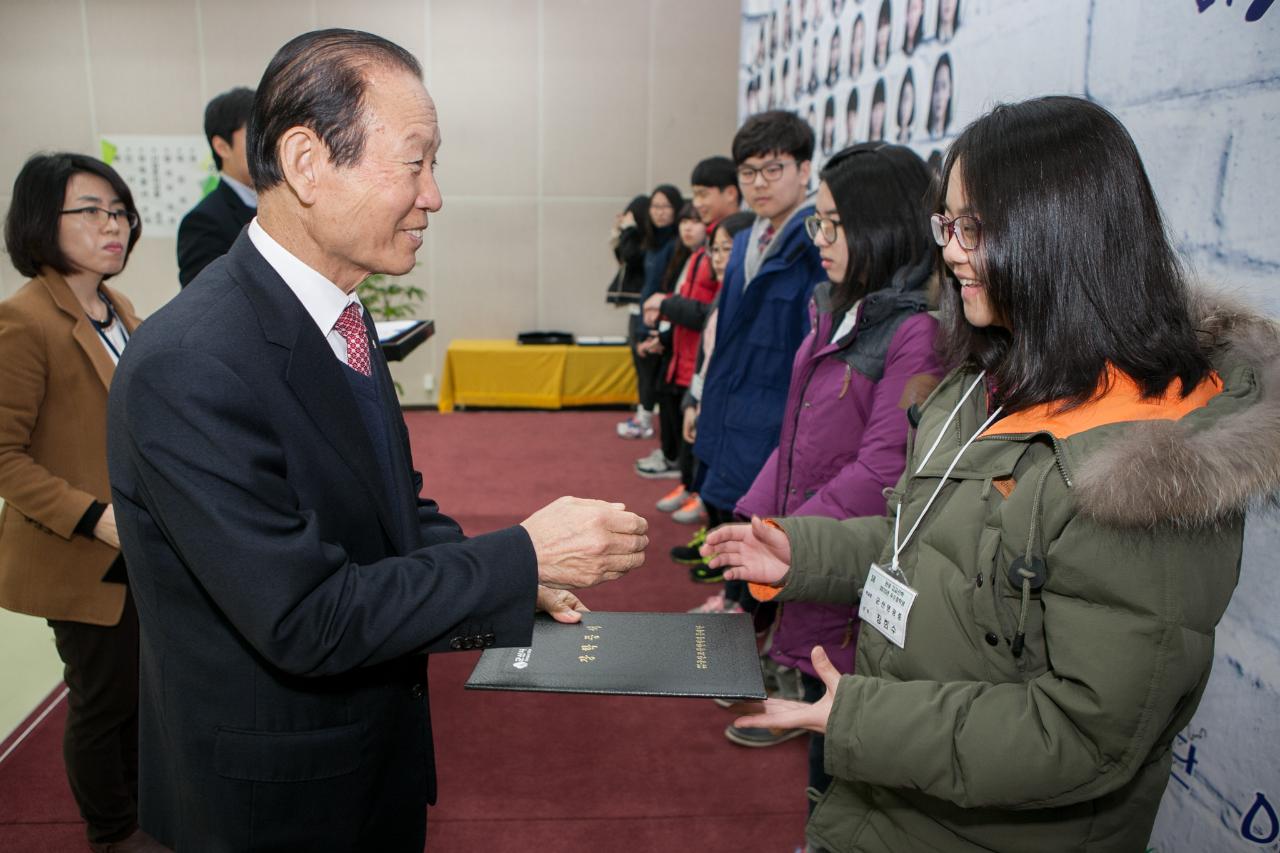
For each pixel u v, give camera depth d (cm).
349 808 97
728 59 642
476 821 193
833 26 354
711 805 200
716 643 105
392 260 93
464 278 662
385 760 102
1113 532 74
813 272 211
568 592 120
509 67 632
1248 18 122
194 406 79
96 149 615
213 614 91
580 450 508
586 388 632
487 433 546
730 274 242
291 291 90
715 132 652
